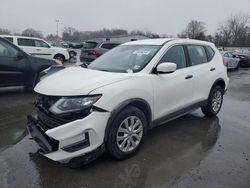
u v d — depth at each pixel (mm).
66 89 3516
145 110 4176
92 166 3721
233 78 14422
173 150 4301
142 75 4133
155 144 4500
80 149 3414
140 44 5031
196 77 5219
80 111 3395
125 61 4609
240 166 3838
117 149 3750
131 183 3373
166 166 3793
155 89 4254
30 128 3980
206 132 5148
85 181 3385
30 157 3928
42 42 16609
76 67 4656
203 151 4305
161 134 4965
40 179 3391
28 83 8047
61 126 3342
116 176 3506
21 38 15633
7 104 6742
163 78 4434
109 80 3732
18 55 7758
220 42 75062
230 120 5980
